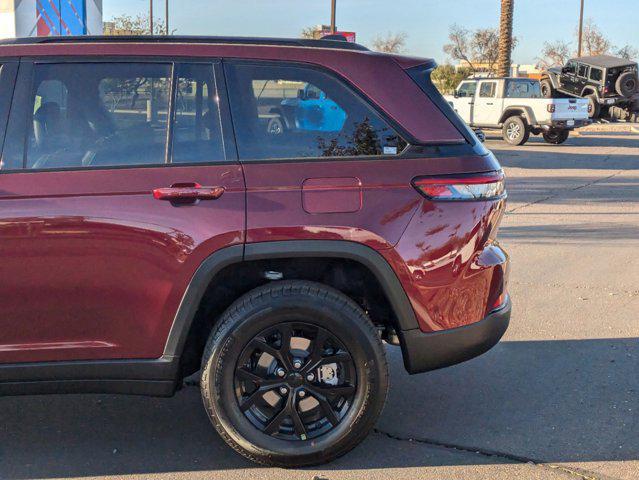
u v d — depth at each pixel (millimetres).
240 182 3373
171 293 3359
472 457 3658
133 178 3357
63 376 3410
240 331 3348
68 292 3346
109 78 3480
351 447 3525
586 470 3533
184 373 3680
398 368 4855
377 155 3488
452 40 44250
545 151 20375
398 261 3426
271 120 3496
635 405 4285
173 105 3477
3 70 3459
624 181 14242
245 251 3340
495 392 4469
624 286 6762
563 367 4867
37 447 3754
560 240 8734
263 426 3467
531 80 22406
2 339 3375
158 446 3766
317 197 3381
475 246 3551
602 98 27344
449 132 3580
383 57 3619
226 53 3545
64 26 11867
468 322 3607
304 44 3666
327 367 3477
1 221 3279
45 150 3414
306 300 3365
